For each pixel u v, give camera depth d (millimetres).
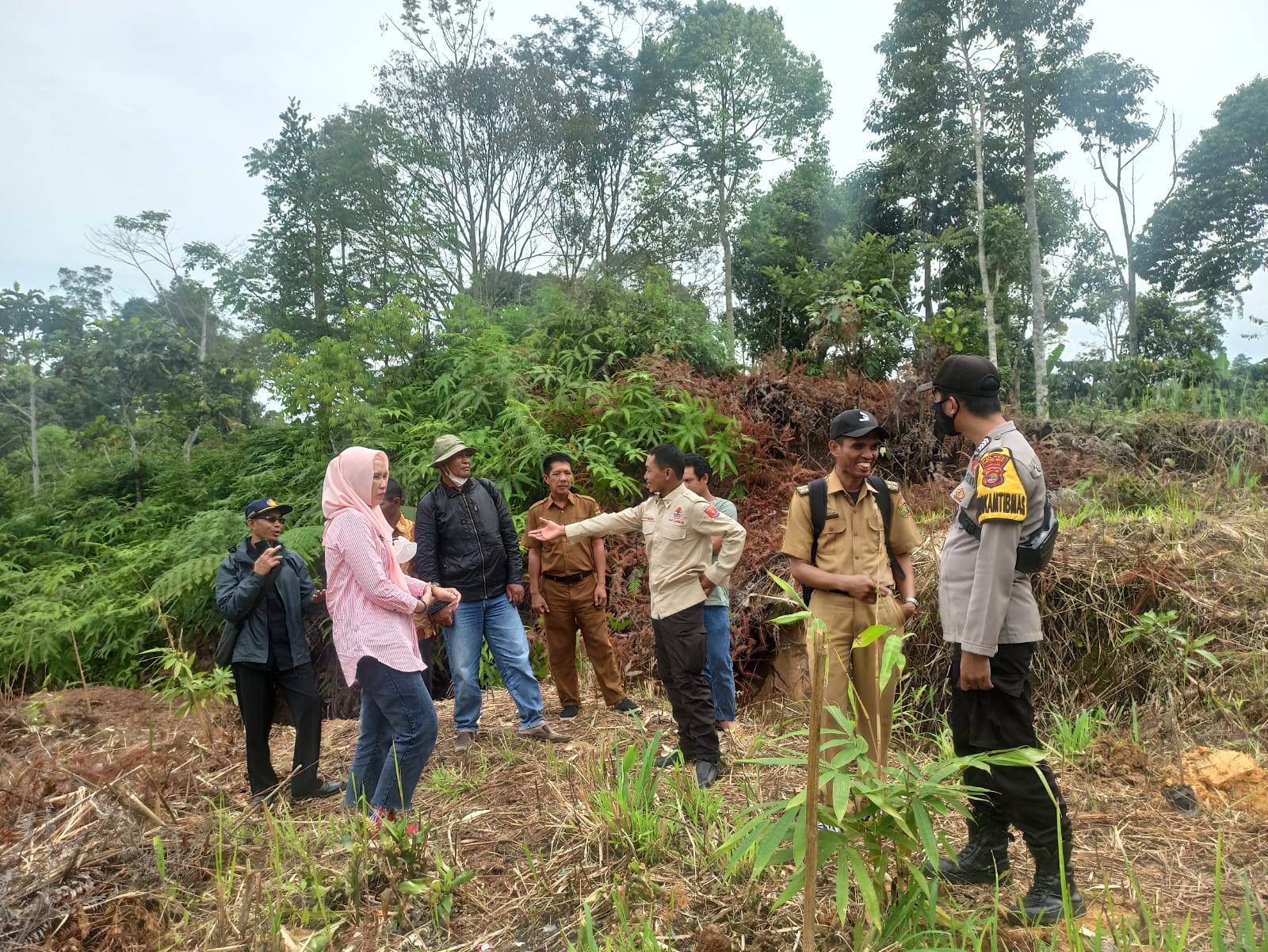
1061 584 5137
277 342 9938
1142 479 7090
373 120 22000
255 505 4230
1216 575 5047
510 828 3572
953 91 24094
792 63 25844
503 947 2684
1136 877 2869
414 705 3375
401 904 2883
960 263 25266
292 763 4496
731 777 3971
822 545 3510
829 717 3396
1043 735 4520
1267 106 26188
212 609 7871
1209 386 9695
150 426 20172
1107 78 22188
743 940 2559
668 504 4191
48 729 5500
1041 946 2281
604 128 24734
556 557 5172
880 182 26266
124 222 32969
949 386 2795
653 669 6207
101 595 8617
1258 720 4195
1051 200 25531
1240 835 3148
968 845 2881
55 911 2768
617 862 3104
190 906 2982
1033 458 2637
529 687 4863
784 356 10133
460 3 21984
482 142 22641
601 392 8836
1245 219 27359
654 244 25062
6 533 11469
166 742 5180
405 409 9680
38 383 23297
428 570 4699
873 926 2322
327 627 6859
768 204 24375
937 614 5246
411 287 16922
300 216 24500
